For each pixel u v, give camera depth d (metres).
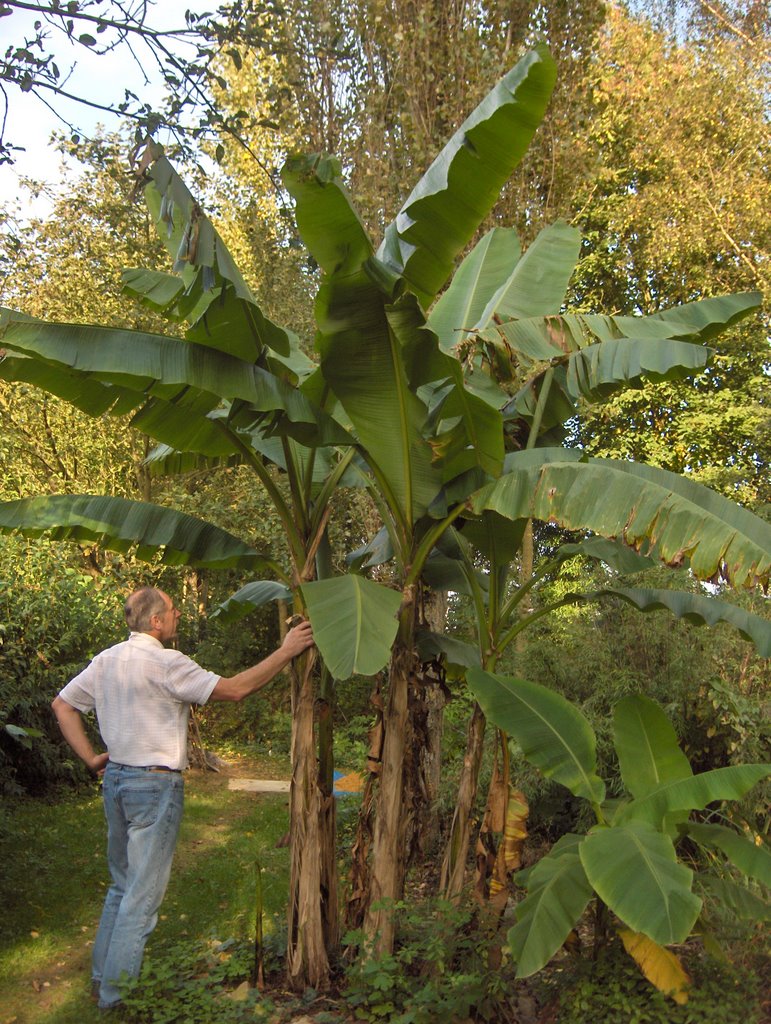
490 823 4.41
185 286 4.00
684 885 3.30
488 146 3.60
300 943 4.40
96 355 3.63
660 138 15.28
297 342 5.73
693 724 6.34
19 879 5.97
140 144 3.97
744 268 15.41
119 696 4.39
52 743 8.86
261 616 14.48
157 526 4.79
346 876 5.57
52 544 9.69
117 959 4.18
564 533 11.20
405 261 4.38
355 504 9.94
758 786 5.58
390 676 4.46
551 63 3.33
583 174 9.09
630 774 4.41
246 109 9.34
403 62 7.95
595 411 15.47
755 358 15.87
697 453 16.48
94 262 13.55
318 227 3.52
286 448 4.55
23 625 8.51
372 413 4.19
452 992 3.84
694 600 4.57
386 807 4.40
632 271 16.94
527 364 4.61
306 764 4.51
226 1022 3.96
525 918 3.55
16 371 4.02
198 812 8.43
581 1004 3.60
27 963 4.67
